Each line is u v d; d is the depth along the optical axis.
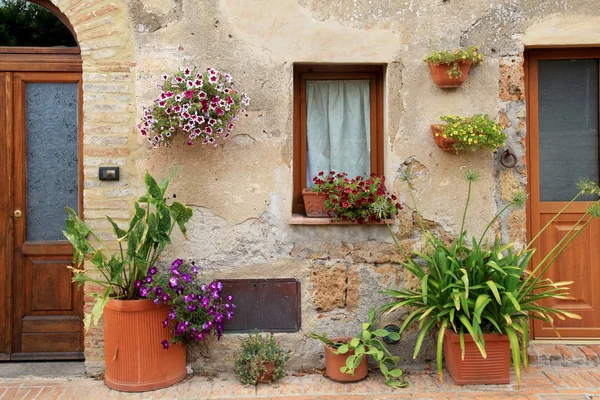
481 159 4.70
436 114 4.69
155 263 4.61
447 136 4.48
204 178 4.63
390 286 4.68
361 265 4.68
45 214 4.84
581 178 4.94
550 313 4.88
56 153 4.85
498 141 4.48
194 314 4.30
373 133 4.95
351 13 4.66
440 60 4.52
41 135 4.83
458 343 4.26
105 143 4.56
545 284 4.80
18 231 4.79
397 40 4.67
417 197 4.69
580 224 4.89
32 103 4.82
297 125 4.95
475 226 4.70
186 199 4.62
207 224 4.64
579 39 4.66
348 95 4.97
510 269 4.21
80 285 4.55
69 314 4.83
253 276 4.66
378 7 4.66
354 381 4.39
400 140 4.69
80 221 4.25
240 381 4.42
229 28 4.63
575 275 4.89
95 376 4.56
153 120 4.32
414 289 4.67
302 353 4.66
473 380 4.27
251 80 4.64
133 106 4.58
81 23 4.55
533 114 4.92
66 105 4.84
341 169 4.97
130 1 4.57
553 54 4.89
